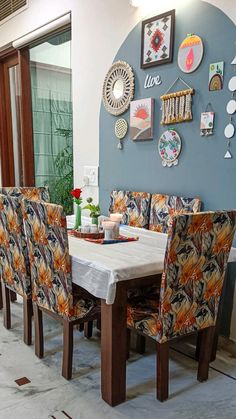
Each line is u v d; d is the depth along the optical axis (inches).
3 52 166.9
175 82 95.1
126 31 106.5
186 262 62.8
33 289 83.7
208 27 86.1
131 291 79.8
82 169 130.3
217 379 78.0
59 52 161.3
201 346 75.2
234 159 84.2
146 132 103.9
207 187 90.8
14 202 84.1
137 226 105.6
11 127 178.5
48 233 72.7
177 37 93.4
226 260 69.1
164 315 64.1
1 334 98.0
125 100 109.1
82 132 128.3
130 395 72.0
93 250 74.9
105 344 67.2
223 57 83.9
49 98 166.4
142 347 88.3
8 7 154.1
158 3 96.5
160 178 102.6
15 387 74.2
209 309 70.6
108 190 120.6
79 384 75.5
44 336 96.7
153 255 70.9
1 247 95.7
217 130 87.0
